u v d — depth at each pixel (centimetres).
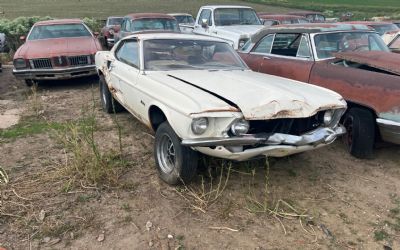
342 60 595
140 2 4941
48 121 685
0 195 420
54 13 3803
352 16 3119
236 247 348
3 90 955
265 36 727
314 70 602
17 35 1661
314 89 469
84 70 924
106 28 1941
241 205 413
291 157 536
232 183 457
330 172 496
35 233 361
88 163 473
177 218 388
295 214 398
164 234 364
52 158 520
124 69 558
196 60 545
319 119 439
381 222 390
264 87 432
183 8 4197
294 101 402
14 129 640
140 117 519
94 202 412
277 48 693
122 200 417
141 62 517
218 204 414
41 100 835
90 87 967
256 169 493
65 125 623
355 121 528
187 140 383
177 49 549
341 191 449
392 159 541
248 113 380
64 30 1048
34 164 501
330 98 440
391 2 4747
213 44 580
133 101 527
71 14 3725
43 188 437
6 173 473
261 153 400
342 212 407
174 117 403
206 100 392
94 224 376
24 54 902
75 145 501
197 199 418
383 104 496
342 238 364
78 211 396
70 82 1030
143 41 544
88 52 926
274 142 396
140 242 353
